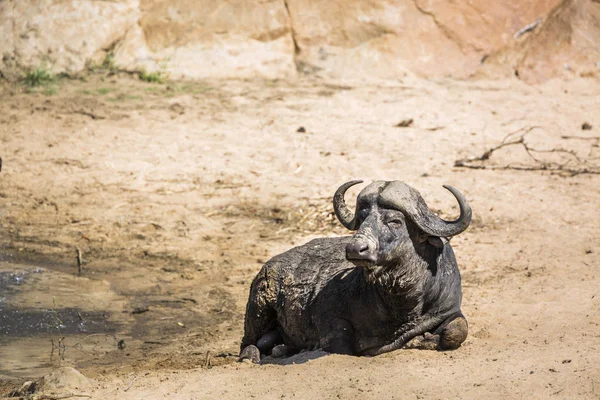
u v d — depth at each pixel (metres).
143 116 44.03
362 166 37.28
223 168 37.44
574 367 15.95
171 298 26.64
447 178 35.72
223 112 44.78
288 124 42.84
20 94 47.53
